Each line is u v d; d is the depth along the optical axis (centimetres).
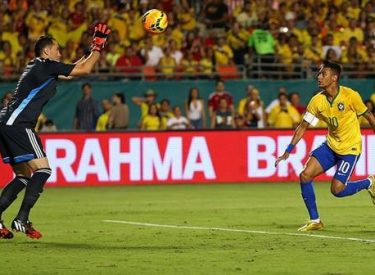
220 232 3619
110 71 7075
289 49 7531
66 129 6825
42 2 7650
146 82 6931
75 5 7644
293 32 7712
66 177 6375
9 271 2628
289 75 7319
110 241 3356
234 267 2689
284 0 8031
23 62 7062
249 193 5712
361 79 7150
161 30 3631
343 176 3694
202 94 6950
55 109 6800
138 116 6906
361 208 4700
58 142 6366
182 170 6488
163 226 3881
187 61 7319
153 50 7312
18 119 3209
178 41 7594
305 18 7962
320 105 3659
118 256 2941
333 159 3697
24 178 3350
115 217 4328
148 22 3619
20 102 3225
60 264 2766
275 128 6538
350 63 7475
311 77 7225
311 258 2869
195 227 3828
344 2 8094
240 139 6538
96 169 6406
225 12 7938
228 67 7250
